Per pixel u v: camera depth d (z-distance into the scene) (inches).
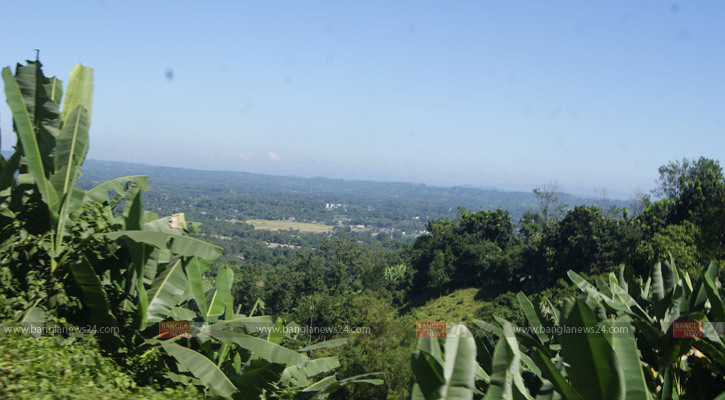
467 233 3115.2
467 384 141.8
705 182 1959.9
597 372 145.1
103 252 324.5
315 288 2691.9
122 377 270.1
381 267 3125.0
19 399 215.2
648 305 289.1
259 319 341.4
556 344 241.0
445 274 2822.3
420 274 3058.6
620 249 2106.3
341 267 2827.3
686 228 1489.9
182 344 340.2
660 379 231.8
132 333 311.1
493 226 3142.2
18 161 309.0
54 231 300.0
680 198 2025.1
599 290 272.7
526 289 2420.0
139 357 297.4
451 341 146.9
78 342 275.1
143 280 322.3
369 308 1445.6
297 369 370.9
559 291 1728.6
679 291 251.1
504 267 2603.3
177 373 321.7
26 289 287.1
